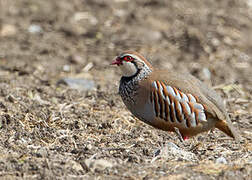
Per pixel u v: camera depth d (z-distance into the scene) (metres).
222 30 25.39
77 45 24.69
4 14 27.98
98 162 10.77
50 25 26.95
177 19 26.62
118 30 26.08
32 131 13.59
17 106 15.59
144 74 13.25
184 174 10.27
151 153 11.88
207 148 12.67
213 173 10.44
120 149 12.01
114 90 18.52
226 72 21.48
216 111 12.73
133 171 10.56
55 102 16.81
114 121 14.76
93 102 16.95
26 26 26.73
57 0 30.00
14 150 11.95
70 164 10.82
